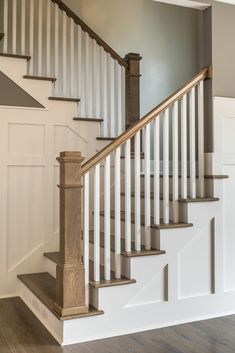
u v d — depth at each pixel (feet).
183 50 19.40
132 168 13.32
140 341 9.04
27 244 12.53
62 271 8.88
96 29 17.57
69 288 8.88
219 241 10.90
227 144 11.16
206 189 11.09
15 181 12.34
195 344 8.86
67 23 15.08
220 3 11.29
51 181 12.77
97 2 17.63
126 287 9.61
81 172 9.07
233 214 11.19
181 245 10.39
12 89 12.27
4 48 12.43
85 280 9.17
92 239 11.50
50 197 12.77
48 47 12.98
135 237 10.11
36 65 15.16
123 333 9.50
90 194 13.12
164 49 18.98
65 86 13.23
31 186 12.53
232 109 11.27
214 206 10.85
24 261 12.48
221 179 10.96
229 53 11.34
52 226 12.82
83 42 15.79
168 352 8.41
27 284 11.32
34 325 9.89
